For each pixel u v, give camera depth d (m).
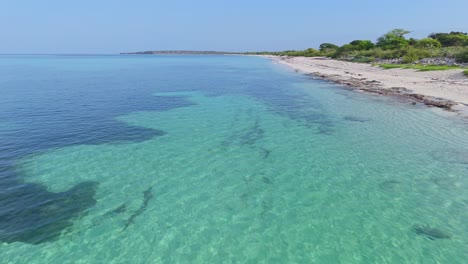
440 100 24.88
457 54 46.19
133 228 8.85
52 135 17.08
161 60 136.00
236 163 13.55
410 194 10.70
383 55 66.19
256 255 7.78
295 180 11.89
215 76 53.12
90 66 84.75
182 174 12.40
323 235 8.55
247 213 9.64
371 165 13.18
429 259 7.58
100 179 11.86
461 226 8.86
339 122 20.09
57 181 11.61
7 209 9.62
